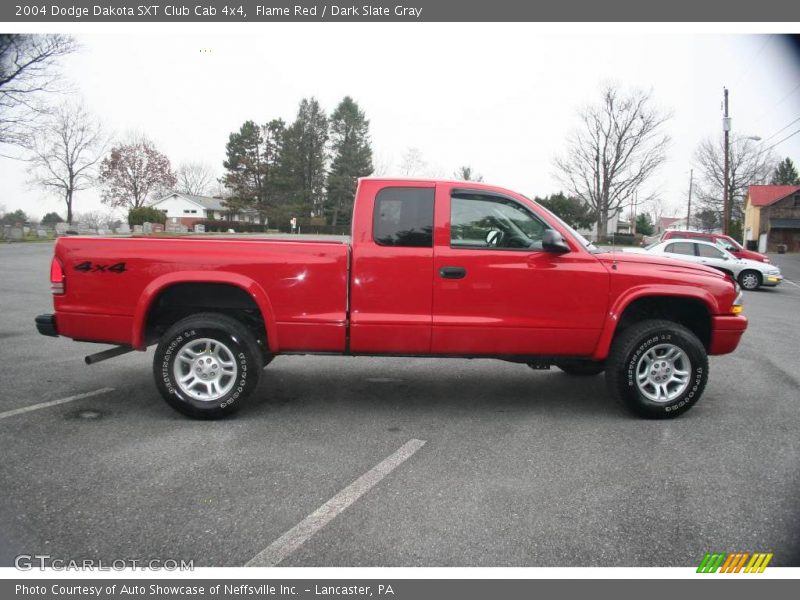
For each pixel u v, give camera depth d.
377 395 5.12
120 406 4.63
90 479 3.23
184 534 2.68
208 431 4.08
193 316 4.32
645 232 80.19
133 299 4.23
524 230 4.45
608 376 4.50
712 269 4.71
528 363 4.79
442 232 4.32
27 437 3.88
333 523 2.81
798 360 7.01
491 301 4.32
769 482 3.33
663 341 4.38
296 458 3.61
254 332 4.75
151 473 3.33
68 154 51.41
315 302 4.29
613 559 2.54
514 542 2.66
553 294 4.34
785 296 15.96
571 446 3.89
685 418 4.55
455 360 6.71
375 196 4.34
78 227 35.69
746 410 4.80
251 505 2.97
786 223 46.66
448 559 2.53
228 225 57.31
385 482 3.28
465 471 3.44
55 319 4.34
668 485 3.28
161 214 44.03
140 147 59.19
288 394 5.12
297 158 65.62
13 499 2.98
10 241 28.70
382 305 4.30
